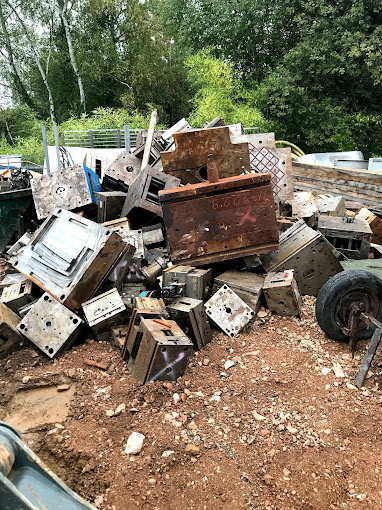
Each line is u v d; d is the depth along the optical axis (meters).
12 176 7.88
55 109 31.70
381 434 3.04
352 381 3.56
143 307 4.10
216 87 19.19
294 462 2.80
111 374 3.74
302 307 4.72
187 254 4.66
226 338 4.25
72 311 4.29
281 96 18.84
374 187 8.20
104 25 29.22
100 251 4.18
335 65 17.69
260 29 20.42
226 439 3.00
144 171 5.48
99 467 2.79
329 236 5.61
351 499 2.57
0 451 1.66
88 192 5.89
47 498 1.71
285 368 3.74
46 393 3.60
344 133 19.16
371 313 3.97
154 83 29.34
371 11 18.20
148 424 3.14
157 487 2.66
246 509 2.51
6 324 4.01
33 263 4.38
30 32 28.64
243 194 4.54
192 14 21.08
